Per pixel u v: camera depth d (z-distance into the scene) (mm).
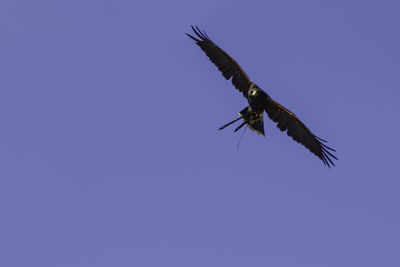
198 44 19266
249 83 19172
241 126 19141
